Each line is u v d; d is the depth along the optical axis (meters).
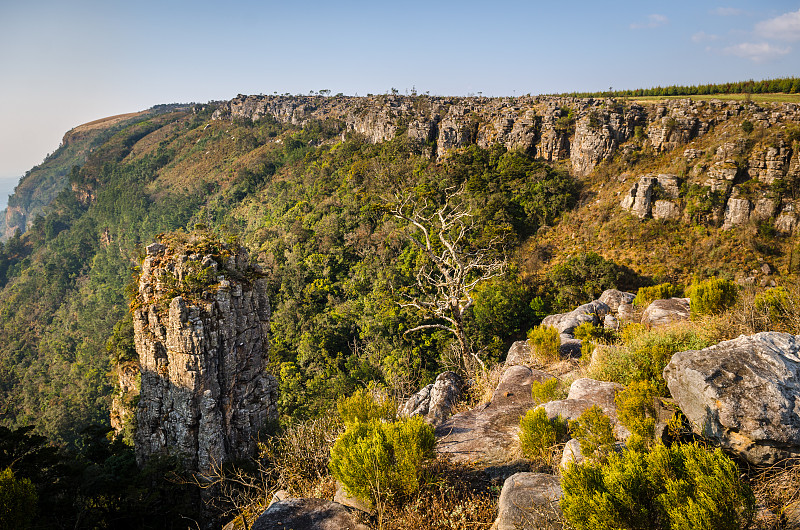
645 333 8.84
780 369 5.12
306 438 8.16
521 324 54.34
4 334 133.38
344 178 108.75
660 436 5.36
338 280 77.06
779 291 8.50
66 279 160.00
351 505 5.66
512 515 4.62
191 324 23.50
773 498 4.34
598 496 4.00
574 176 85.12
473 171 87.50
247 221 132.25
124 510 18.33
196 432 23.92
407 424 5.93
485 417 8.24
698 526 3.54
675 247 60.44
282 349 56.75
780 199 58.03
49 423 73.69
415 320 52.06
